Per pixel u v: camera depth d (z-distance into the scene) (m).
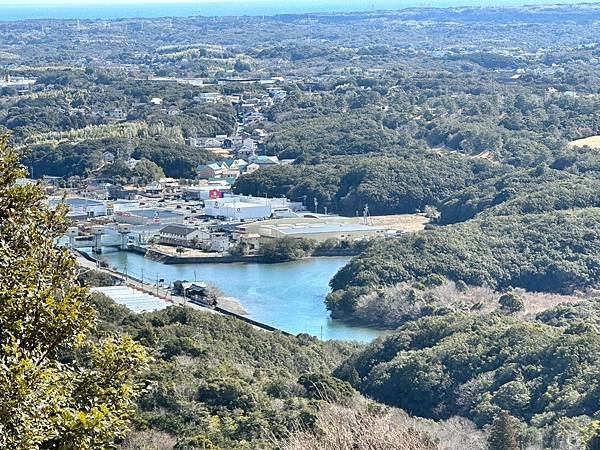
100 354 20.86
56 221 22.20
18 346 18.84
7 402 17.44
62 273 21.75
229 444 36.88
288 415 37.34
